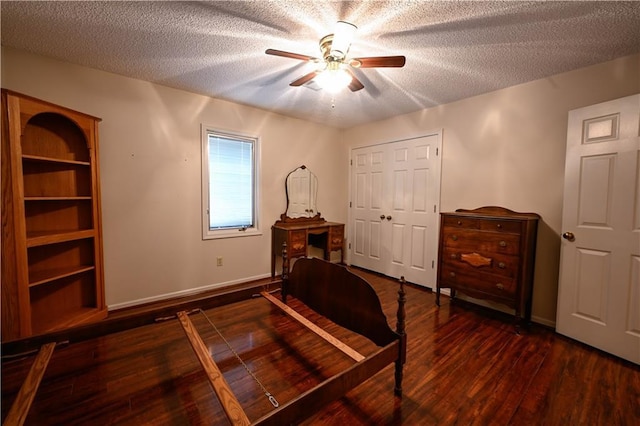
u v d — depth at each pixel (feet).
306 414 3.76
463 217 8.97
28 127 7.12
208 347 6.88
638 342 6.29
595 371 6.10
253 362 6.30
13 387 5.38
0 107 5.92
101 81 8.25
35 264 7.50
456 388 5.57
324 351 6.77
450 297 10.46
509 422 4.76
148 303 9.40
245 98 10.47
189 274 10.25
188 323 5.95
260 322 8.25
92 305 8.39
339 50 5.62
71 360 6.26
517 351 6.89
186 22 5.90
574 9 5.27
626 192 6.46
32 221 7.38
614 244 6.65
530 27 5.87
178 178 9.84
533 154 8.54
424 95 9.84
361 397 5.31
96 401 5.07
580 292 7.27
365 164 13.94
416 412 4.96
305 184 13.55
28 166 7.22
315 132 13.80
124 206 8.84
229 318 8.49
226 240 11.12
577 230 7.32
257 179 11.89
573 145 7.38
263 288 7.89
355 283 5.90
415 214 11.84
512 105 8.95
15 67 7.03
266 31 6.21
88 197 7.73
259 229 12.00
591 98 7.47
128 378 5.70
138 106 8.92
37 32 6.27
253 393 5.33
